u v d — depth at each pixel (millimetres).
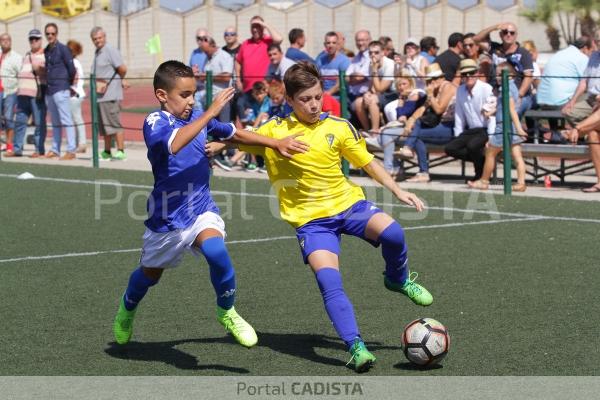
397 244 12828
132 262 18875
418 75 32250
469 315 14766
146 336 13859
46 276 17672
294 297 16047
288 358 12797
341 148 12945
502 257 19016
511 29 30297
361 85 33000
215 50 34344
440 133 30562
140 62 81062
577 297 15797
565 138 29594
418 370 12180
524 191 28500
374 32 82000
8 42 38500
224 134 12586
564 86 30312
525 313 14836
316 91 12688
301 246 12836
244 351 13133
